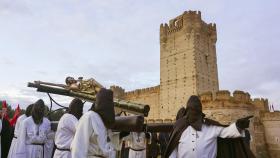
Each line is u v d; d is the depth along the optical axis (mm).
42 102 7898
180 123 5031
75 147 3852
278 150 38125
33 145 7578
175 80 50031
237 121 4570
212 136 4762
